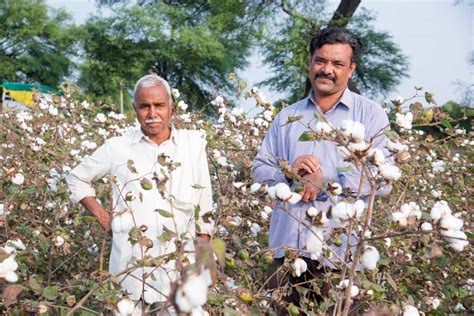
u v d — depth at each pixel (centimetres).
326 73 273
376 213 335
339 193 245
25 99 1273
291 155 281
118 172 271
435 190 435
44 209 380
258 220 326
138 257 257
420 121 272
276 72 2872
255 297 243
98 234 353
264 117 437
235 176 360
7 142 472
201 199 272
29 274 319
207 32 3772
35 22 4694
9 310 240
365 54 3325
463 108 359
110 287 235
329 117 280
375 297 218
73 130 515
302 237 254
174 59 3719
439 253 186
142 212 261
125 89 3709
